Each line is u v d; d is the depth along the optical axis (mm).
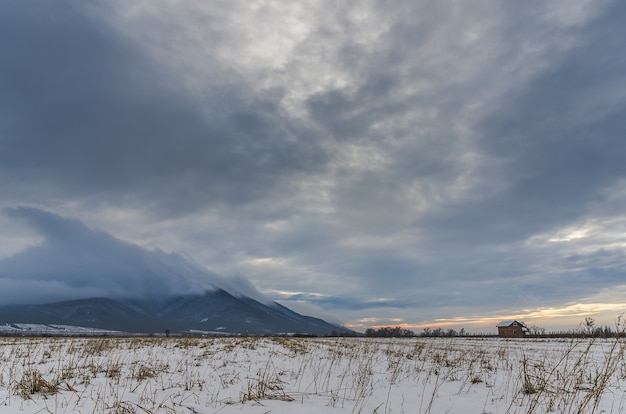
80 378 10266
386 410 7441
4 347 20453
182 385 9516
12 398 7492
